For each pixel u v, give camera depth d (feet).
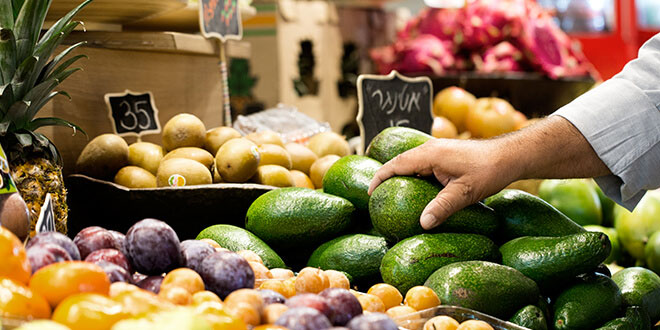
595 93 5.16
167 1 6.77
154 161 6.48
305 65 15.35
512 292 4.37
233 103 14.44
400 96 8.01
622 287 5.33
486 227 5.00
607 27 18.26
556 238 4.75
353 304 3.42
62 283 2.87
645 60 5.23
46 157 5.18
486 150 4.84
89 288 2.90
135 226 3.66
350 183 5.44
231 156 6.36
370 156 5.79
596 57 18.25
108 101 7.00
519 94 11.97
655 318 5.41
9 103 4.91
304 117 9.16
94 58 6.91
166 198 5.72
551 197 8.37
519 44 12.37
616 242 7.88
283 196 5.45
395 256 4.71
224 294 3.49
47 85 5.13
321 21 15.88
